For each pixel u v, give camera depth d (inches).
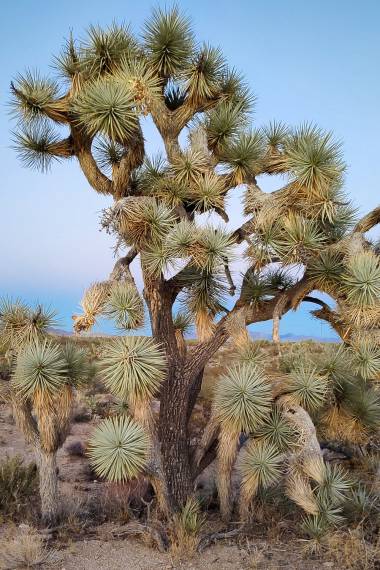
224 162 265.0
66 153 265.3
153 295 261.3
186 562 207.5
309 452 237.6
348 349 267.1
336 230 271.6
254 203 241.4
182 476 250.2
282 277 274.4
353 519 241.9
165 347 259.6
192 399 269.0
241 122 274.2
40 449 244.4
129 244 236.2
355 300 233.5
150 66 260.5
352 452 346.9
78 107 237.9
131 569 201.5
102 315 226.7
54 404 243.9
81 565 203.5
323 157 219.1
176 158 256.7
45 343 242.1
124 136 230.1
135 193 267.7
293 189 229.6
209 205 249.4
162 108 258.8
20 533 227.1
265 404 240.7
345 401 286.8
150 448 235.6
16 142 263.4
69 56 260.5
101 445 219.8
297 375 258.2
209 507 273.7
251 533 235.3
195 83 257.4
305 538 229.9
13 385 242.1
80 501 266.5
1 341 246.4
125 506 250.4
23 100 251.8
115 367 222.8
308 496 228.5
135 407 236.5
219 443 252.2
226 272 253.9
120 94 227.1
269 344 441.1
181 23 261.0
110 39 254.5
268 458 239.6
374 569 199.9
